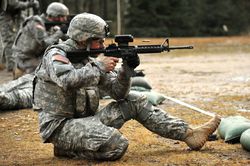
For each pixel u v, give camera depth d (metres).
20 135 16.83
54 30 25.66
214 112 20.72
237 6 112.88
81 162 13.07
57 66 12.51
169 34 99.44
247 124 15.03
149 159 13.30
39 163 13.26
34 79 13.35
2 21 34.22
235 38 97.81
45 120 13.12
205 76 35.06
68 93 13.02
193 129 13.93
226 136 14.91
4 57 37.66
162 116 13.63
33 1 33.38
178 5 100.00
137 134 16.42
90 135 12.77
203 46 74.94
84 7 89.50
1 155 14.27
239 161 13.02
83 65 13.17
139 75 25.58
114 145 12.84
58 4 25.73
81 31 12.95
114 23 93.06
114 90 13.31
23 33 25.80
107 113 13.41
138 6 97.56
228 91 27.17
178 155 13.62
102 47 13.21
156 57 55.88
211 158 13.32
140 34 96.44
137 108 13.50
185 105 22.23
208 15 108.50
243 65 43.38
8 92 21.14
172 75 36.12
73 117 13.26
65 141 13.05
